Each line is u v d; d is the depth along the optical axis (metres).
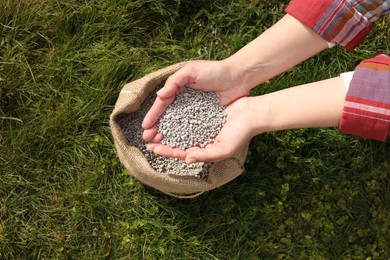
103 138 0.86
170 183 0.75
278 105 0.73
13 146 0.84
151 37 0.90
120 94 0.80
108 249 0.85
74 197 0.85
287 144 0.87
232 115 0.77
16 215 0.84
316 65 0.89
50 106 0.86
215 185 0.77
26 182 0.84
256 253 0.86
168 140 0.78
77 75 0.86
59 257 0.84
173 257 0.85
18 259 0.83
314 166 0.88
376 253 0.86
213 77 0.75
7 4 0.84
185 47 0.90
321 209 0.87
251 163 0.87
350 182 0.88
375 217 0.88
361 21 0.68
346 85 0.70
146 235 0.85
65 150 0.85
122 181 0.86
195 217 0.86
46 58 0.86
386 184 0.88
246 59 0.74
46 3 0.86
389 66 0.67
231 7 0.90
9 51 0.85
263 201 0.87
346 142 0.88
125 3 0.87
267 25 0.91
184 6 0.90
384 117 0.66
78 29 0.87
